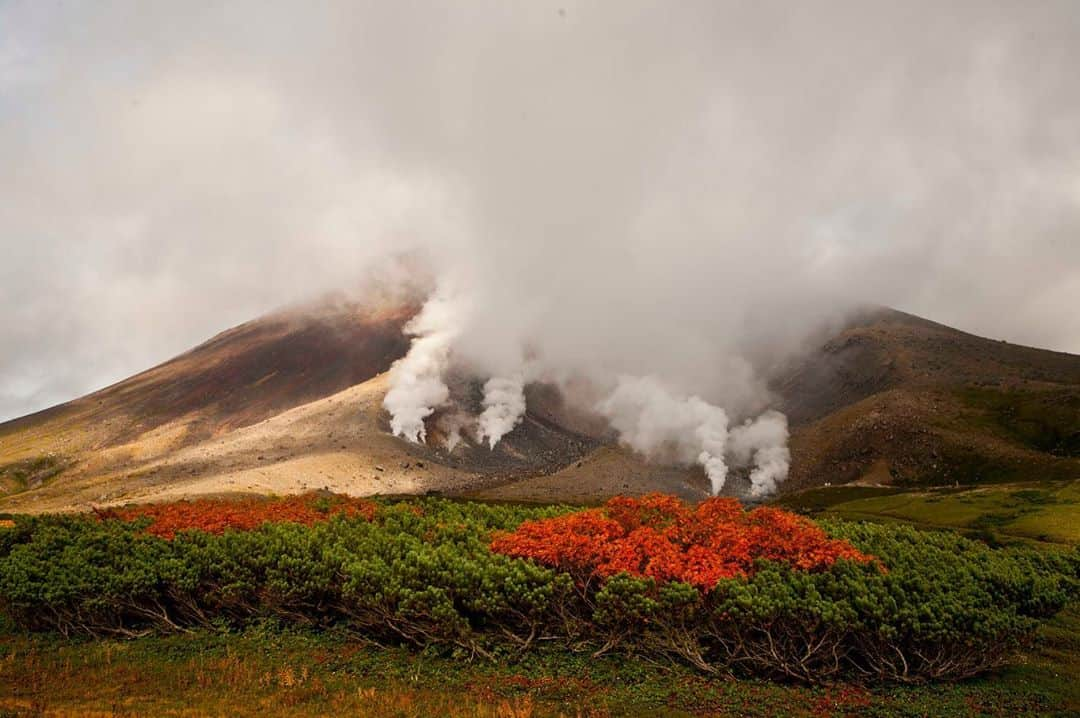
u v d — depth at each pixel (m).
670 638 20.27
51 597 23.08
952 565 23.31
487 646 21.09
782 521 23.52
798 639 19.48
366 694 17.83
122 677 19.53
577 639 21.53
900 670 19.17
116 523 31.16
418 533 28.23
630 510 26.09
